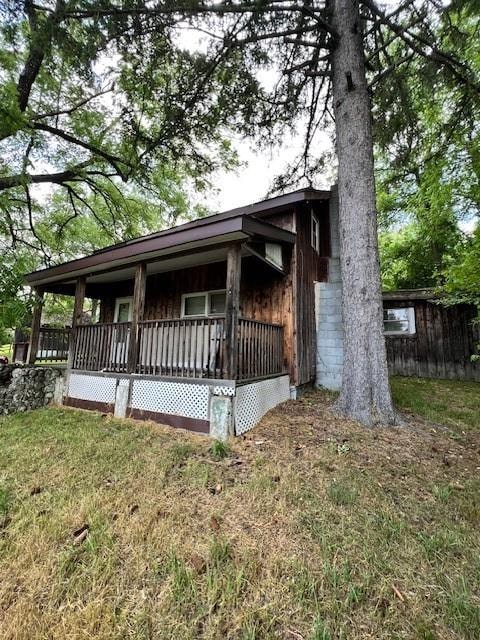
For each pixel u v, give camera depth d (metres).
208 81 6.38
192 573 1.85
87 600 1.70
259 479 2.92
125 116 7.83
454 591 1.75
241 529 2.26
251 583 1.79
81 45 5.44
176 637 1.49
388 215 15.03
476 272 5.71
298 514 2.42
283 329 6.14
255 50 6.01
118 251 5.39
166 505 2.55
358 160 4.92
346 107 5.12
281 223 6.57
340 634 1.50
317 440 3.85
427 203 11.46
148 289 8.12
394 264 15.61
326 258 7.62
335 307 7.32
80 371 6.18
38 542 2.13
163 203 12.30
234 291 4.34
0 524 2.35
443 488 2.81
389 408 4.39
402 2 5.32
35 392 6.25
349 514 2.43
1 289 5.30
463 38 5.55
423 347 9.61
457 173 8.34
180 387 4.65
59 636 1.49
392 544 2.11
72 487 2.87
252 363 4.84
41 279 6.95
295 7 5.22
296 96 6.80
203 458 3.47
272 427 4.39
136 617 1.59
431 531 2.25
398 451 3.58
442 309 9.48
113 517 2.39
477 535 2.22
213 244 4.60
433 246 13.45
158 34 5.50
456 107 6.70
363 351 4.56
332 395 6.41
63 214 12.11
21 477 3.09
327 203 7.88
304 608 1.63
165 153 8.91
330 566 1.90
